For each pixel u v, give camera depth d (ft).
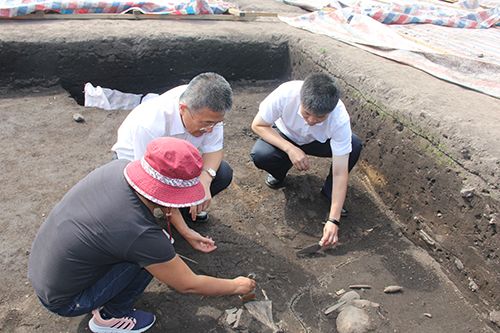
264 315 7.16
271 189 10.36
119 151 7.13
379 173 10.24
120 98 13.60
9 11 13.29
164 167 4.75
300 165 8.57
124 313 6.40
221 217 9.32
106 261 5.31
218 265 8.10
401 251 8.89
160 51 13.61
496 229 7.18
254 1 20.40
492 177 7.26
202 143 7.68
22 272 7.43
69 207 5.25
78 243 5.11
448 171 8.15
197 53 14.03
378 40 13.83
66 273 5.28
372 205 10.12
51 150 10.71
